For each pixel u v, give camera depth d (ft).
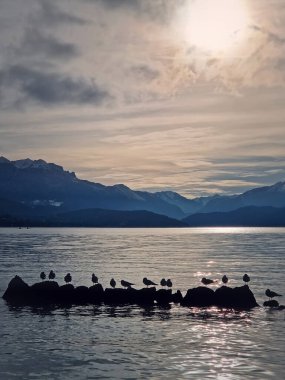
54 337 140.15
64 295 204.74
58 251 577.84
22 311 183.21
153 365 112.16
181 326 155.22
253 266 373.20
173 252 569.23
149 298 201.57
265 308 188.24
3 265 377.71
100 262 412.77
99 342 134.21
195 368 109.70
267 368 109.50
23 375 105.70
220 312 180.04
